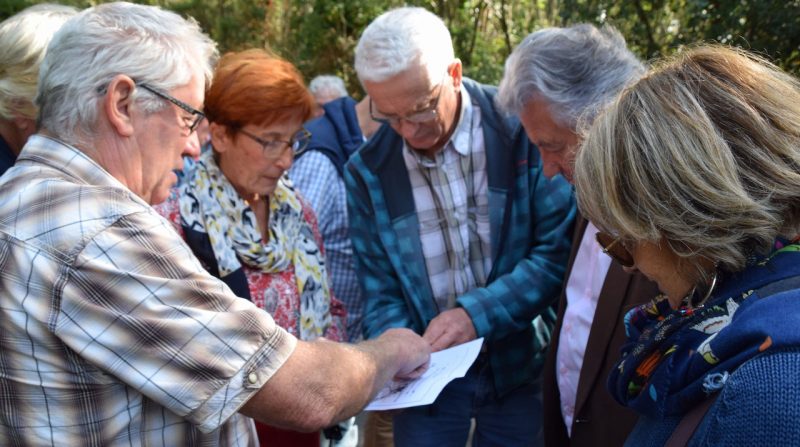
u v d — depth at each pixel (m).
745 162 0.97
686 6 5.22
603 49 1.77
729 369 0.93
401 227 2.26
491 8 8.78
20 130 1.96
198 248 1.89
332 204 2.95
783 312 0.90
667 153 0.99
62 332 1.16
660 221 0.99
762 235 0.96
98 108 1.26
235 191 2.01
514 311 2.13
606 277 1.77
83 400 1.20
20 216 1.19
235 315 1.24
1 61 1.84
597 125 1.09
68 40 1.27
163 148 1.35
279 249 2.05
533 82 1.77
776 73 1.03
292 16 9.84
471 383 2.35
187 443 1.29
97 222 1.18
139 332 1.18
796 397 0.84
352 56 9.38
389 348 1.63
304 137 2.20
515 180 2.19
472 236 2.26
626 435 1.73
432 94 2.04
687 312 1.06
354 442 2.52
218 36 10.06
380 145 2.30
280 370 1.27
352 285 3.00
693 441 0.96
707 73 1.03
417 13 2.08
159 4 9.95
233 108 1.90
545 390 2.09
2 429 1.22
